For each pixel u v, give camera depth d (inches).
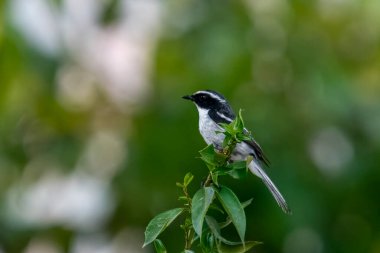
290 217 509.4
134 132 546.3
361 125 537.3
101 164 556.4
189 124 522.9
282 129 524.7
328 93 537.6
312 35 563.2
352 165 531.8
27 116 559.8
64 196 554.9
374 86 566.6
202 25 546.3
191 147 519.2
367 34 577.9
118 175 538.6
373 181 534.9
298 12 564.7
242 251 278.2
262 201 508.4
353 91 544.1
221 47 536.4
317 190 523.2
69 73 568.7
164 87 547.2
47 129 565.9
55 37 519.2
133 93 576.4
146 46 582.6
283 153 520.1
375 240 539.8
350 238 538.6
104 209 545.3
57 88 542.3
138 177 530.9
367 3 576.4
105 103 572.7
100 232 546.6
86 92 575.5
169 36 555.2
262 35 554.9
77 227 548.4
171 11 562.9
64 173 557.3
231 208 257.9
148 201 527.8
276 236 513.3
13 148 561.9
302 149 526.0
